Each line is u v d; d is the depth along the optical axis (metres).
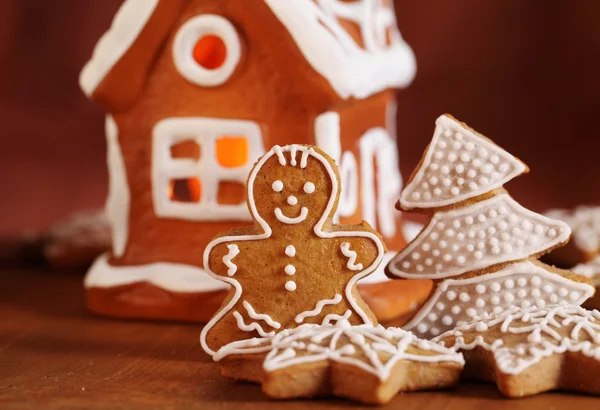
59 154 1.12
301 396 0.42
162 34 0.56
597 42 0.99
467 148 0.47
